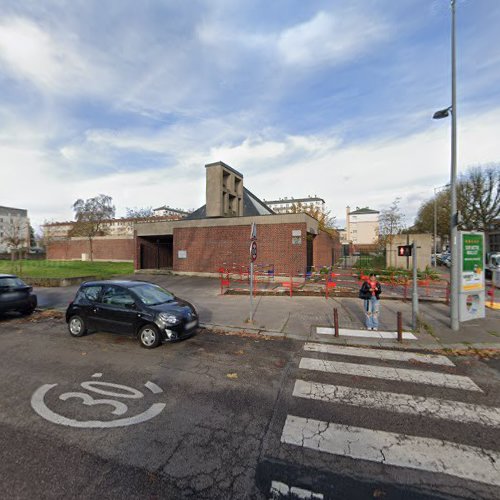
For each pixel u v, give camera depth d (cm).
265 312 934
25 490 256
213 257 1783
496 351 612
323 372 510
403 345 645
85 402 407
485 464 292
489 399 420
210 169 1914
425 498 253
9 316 960
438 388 452
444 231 3906
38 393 432
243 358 574
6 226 7200
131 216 5091
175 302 707
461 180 3297
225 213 1962
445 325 790
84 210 4353
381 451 310
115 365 539
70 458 296
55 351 618
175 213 8650
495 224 3159
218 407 395
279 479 271
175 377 488
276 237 1614
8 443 320
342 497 252
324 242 2389
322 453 307
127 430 344
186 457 299
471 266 803
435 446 319
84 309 709
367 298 753
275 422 361
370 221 7800
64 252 3756
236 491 257
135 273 2017
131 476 273
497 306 1008
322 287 1403
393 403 407
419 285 1527
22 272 1941
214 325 794
